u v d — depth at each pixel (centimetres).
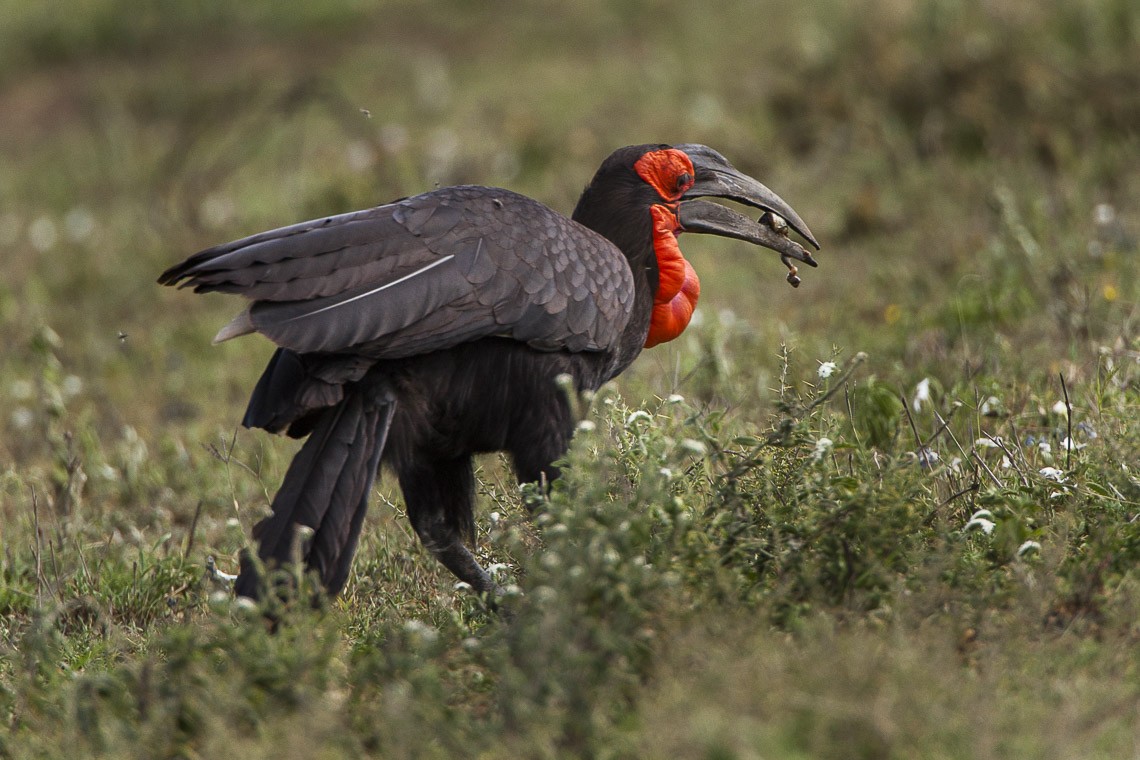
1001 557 705
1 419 1384
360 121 2514
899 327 1257
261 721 593
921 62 1948
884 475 732
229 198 2223
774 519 693
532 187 1997
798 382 1065
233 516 1000
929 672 575
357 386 752
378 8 3300
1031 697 579
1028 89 1791
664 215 891
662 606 620
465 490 834
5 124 3066
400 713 570
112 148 2677
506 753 558
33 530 985
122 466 1164
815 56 2141
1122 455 788
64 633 838
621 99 2370
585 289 795
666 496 670
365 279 730
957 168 1716
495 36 3003
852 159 1852
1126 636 630
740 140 1988
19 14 3538
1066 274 1256
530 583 633
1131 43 1841
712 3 2872
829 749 541
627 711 594
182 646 627
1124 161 1598
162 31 3356
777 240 930
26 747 631
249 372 1490
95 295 1847
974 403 963
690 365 1175
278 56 3150
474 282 752
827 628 601
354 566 884
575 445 698
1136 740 544
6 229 2323
